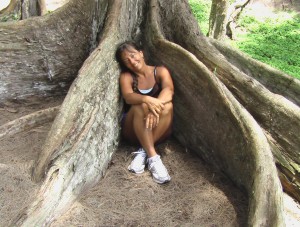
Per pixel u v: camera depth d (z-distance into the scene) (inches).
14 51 193.5
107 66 163.3
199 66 163.2
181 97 174.6
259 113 162.4
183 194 149.2
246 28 403.5
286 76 190.1
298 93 185.6
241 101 167.9
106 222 134.1
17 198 130.9
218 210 142.2
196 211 140.9
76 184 141.0
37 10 302.7
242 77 169.6
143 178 156.3
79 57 204.2
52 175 132.0
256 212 123.2
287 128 154.8
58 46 199.5
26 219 120.6
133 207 141.6
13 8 317.7
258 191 128.8
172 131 181.3
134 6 187.2
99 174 154.1
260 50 352.2
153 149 158.9
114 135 166.7
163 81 167.9
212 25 327.6
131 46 165.8
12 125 169.6
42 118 177.5
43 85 201.9
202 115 165.6
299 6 452.1
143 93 168.6
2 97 195.9
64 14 199.6
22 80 197.2
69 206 138.0
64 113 145.6
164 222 135.7
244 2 380.2
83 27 200.8
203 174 161.5
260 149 140.1
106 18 182.5
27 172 140.6
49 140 140.6
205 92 162.4
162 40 180.4
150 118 155.0
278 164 154.8
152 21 188.5
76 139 143.5
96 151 152.0
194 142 172.1
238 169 150.6
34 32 196.1
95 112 153.9
